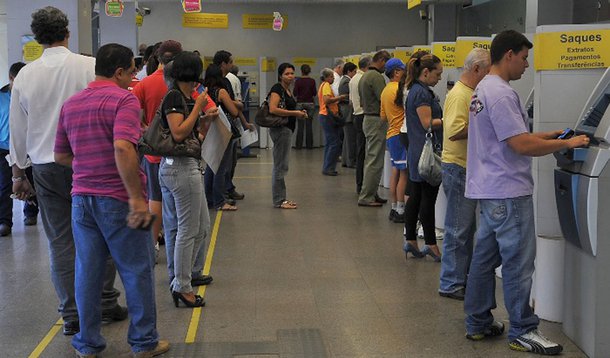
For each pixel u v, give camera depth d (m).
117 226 3.38
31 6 7.54
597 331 3.47
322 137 15.88
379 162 7.96
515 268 3.59
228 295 4.70
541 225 4.17
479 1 14.09
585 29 3.94
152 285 3.54
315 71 16.22
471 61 4.29
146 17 17.38
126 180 3.23
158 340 3.66
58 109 3.85
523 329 3.67
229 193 8.30
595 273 3.46
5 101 6.50
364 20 17.66
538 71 4.02
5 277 5.18
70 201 3.88
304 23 17.61
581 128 3.70
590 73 3.97
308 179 10.38
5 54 18.28
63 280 3.91
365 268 5.36
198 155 4.25
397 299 4.59
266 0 16.38
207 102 4.32
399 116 6.80
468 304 3.83
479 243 3.74
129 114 3.30
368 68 8.02
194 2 11.41
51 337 3.96
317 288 4.85
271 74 16.08
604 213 3.40
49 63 3.90
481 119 3.57
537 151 3.41
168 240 4.53
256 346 3.79
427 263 5.50
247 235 6.57
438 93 6.58
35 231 6.81
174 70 4.22
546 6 7.34
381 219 7.27
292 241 6.31
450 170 4.48
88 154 3.36
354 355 3.66
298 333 3.98
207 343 3.84
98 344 3.55
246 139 7.76
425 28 17.66
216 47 17.58
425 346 3.77
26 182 4.27
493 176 3.56
